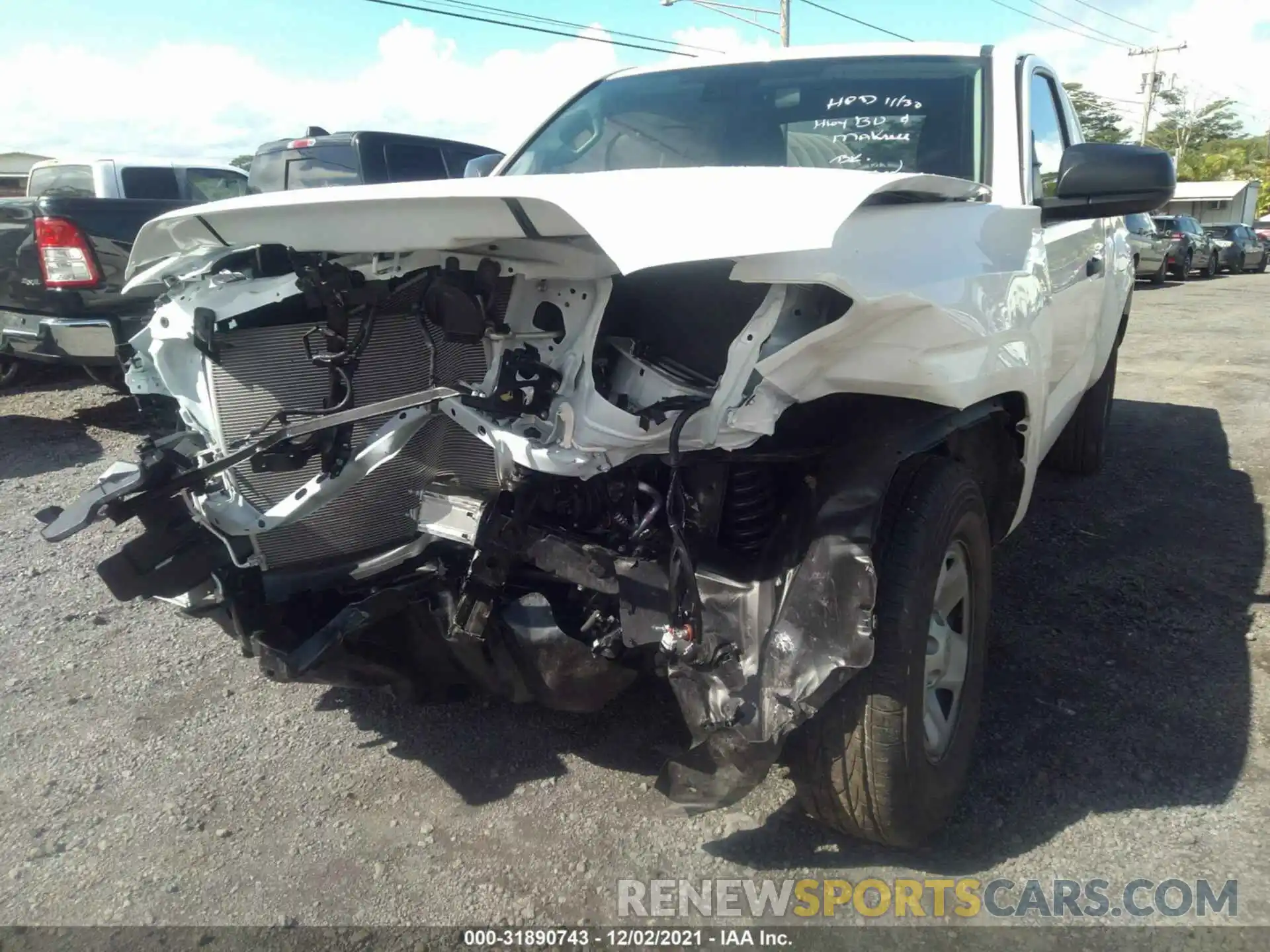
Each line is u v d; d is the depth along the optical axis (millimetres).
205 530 2633
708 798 2236
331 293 2441
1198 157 64312
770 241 1845
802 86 3746
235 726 3332
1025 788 2916
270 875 2617
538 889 2555
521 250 2281
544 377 2309
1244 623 3939
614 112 3977
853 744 2379
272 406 2689
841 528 2246
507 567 2449
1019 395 3066
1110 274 4863
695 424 2219
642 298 2383
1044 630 3900
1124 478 5922
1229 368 9867
